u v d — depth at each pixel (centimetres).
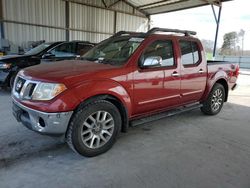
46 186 251
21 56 695
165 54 388
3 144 342
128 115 344
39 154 318
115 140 337
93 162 303
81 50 826
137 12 1881
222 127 455
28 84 299
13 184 252
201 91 471
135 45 362
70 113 283
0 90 705
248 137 407
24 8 1328
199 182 267
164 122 471
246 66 2312
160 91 380
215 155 334
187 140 384
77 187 251
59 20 1482
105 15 1700
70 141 296
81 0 1550
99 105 308
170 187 255
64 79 284
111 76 316
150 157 321
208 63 499
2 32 1274
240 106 636
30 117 293
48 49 757
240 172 291
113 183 260
